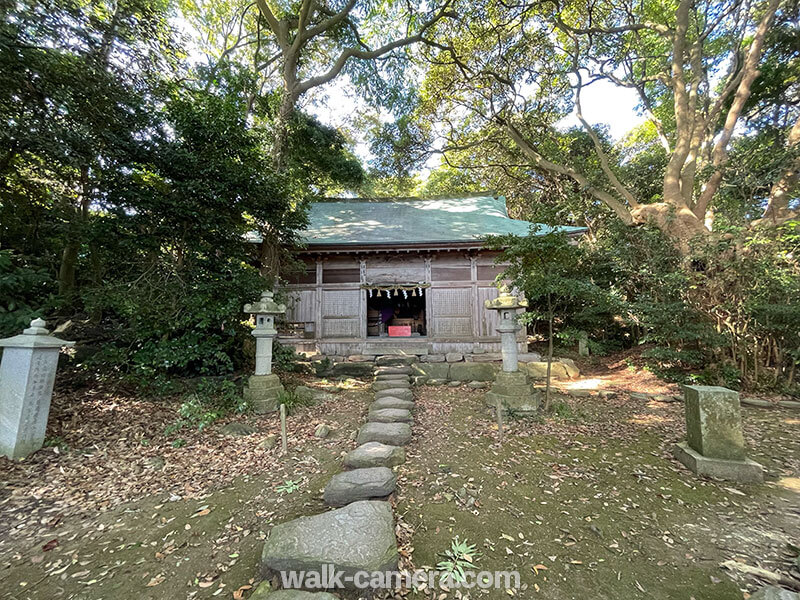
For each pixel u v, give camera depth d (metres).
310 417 5.11
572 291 4.82
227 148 5.70
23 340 3.47
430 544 2.31
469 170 16.81
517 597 1.86
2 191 5.42
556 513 2.68
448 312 8.88
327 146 13.35
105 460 3.54
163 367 5.18
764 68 9.60
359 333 8.93
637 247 7.88
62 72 4.27
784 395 5.80
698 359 6.49
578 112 11.08
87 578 2.05
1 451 3.36
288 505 2.83
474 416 5.18
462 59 12.32
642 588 1.92
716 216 7.29
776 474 3.31
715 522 2.54
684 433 4.45
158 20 5.22
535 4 10.38
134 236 5.05
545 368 7.78
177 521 2.62
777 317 5.81
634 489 3.04
